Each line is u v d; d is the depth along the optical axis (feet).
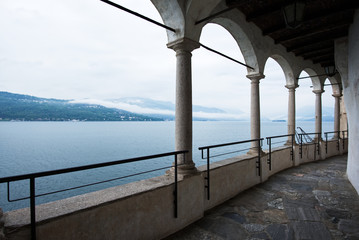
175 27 10.55
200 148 11.17
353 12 15.93
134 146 180.55
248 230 9.80
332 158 28.76
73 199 7.42
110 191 8.36
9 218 5.87
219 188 12.96
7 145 181.78
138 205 8.24
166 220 9.34
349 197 13.97
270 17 16.92
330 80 32.24
